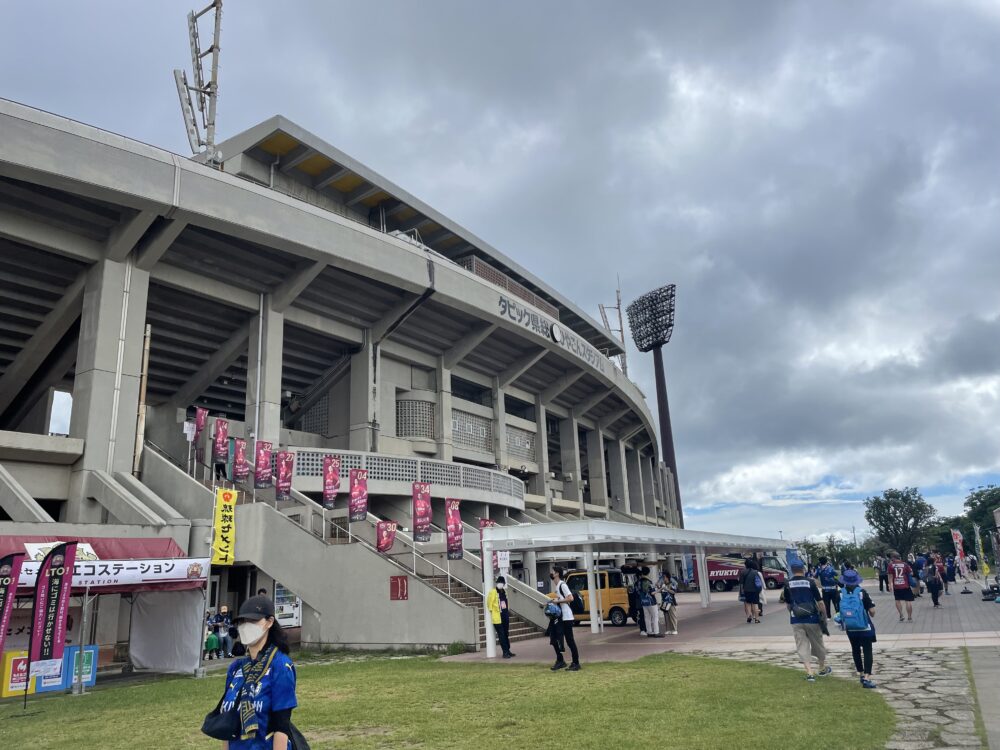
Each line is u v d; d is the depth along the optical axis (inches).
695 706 366.9
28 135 831.7
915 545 3506.4
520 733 329.4
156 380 1330.0
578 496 2127.2
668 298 3321.9
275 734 154.1
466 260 1627.7
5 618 537.3
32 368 1147.9
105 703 497.4
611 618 1013.2
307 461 1133.1
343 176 1400.1
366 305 1349.7
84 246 981.8
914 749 268.2
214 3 1178.0
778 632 716.0
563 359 1817.2
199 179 983.6
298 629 1077.1
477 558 926.4
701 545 970.1
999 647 507.2
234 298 1173.1
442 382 1547.7
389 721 373.7
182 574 655.8
